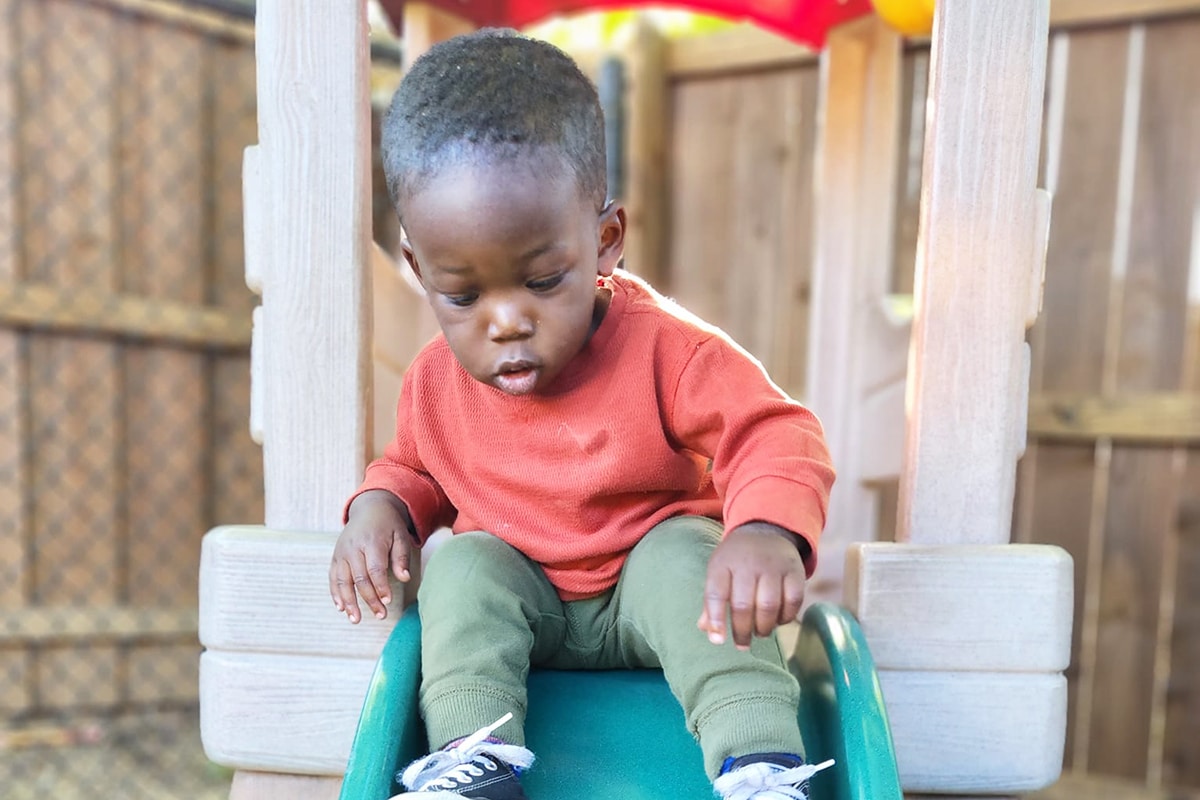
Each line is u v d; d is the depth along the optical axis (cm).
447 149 85
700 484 110
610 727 100
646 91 320
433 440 110
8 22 281
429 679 94
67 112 291
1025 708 105
